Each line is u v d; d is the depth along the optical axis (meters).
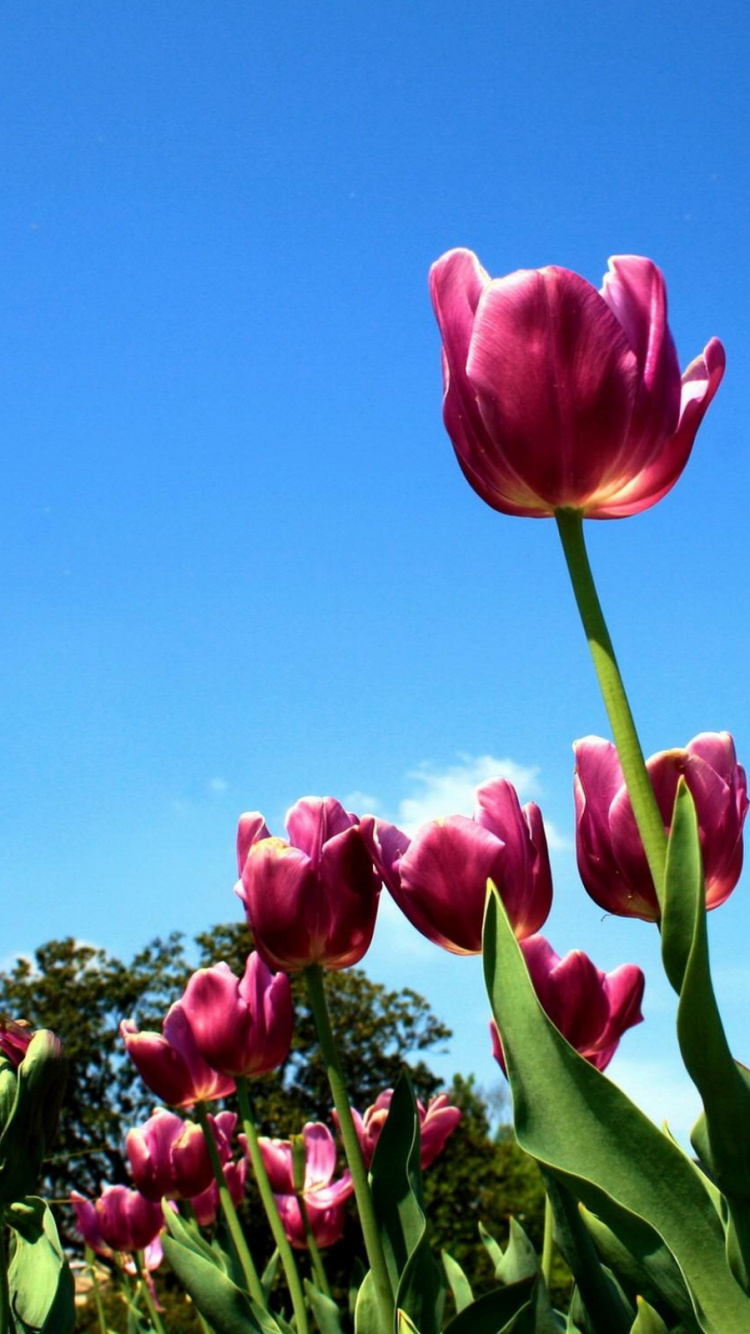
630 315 0.59
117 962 7.14
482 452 0.59
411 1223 0.75
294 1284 0.88
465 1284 0.92
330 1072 0.75
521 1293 0.70
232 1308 0.76
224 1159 1.14
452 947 0.68
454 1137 5.68
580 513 0.60
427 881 0.68
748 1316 0.54
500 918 0.57
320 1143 1.25
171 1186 1.11
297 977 6.28
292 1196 1.22
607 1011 0.76
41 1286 0.85
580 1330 0.74
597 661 0.58
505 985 0.57
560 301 0.58
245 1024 0.90
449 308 0.60
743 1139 0.52
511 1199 5.49
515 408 0.58
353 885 0.76
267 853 0.76
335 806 0.79
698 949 0.51
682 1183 0.55
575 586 0.59
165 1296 2.72
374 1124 1.17
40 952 7.04
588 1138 0.56
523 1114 0.56
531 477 0.59
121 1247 1.28
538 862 0.69
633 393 0.58
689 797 0.52
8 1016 0.75
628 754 0.57
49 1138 0.72
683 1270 0.54
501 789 0.69
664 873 0.54
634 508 0.60
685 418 0.59
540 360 0.58
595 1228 0.60
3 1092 0.70
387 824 0.72
